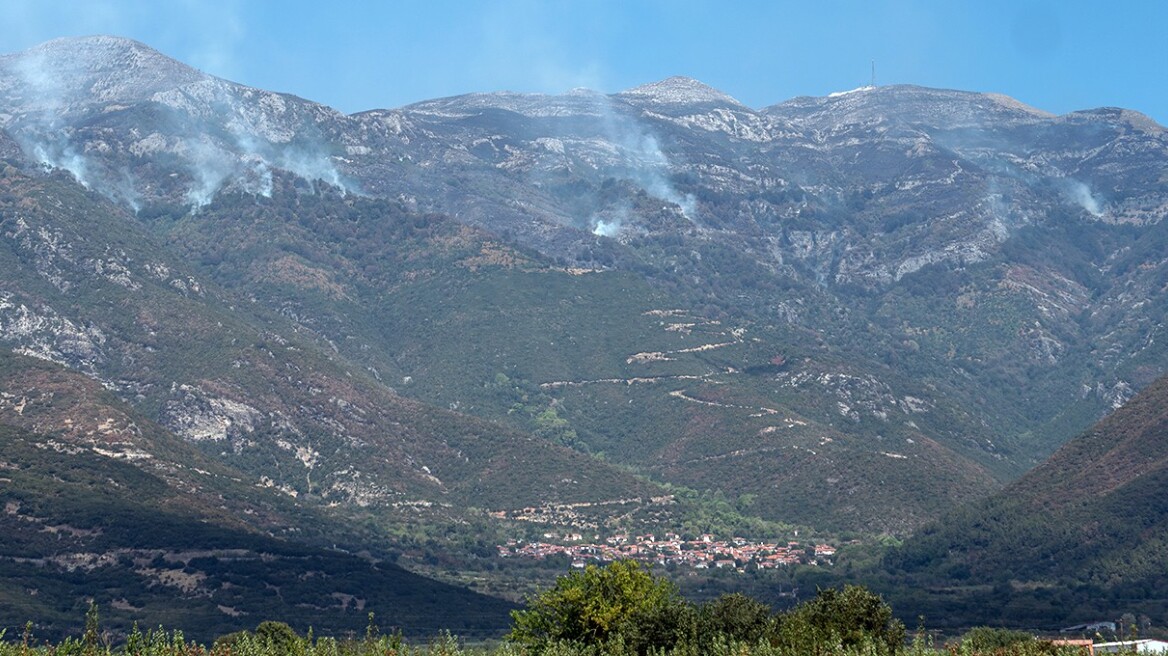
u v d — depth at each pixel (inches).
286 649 6304.1
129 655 5989.2
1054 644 6028.5
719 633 6136.8
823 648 5772.6
